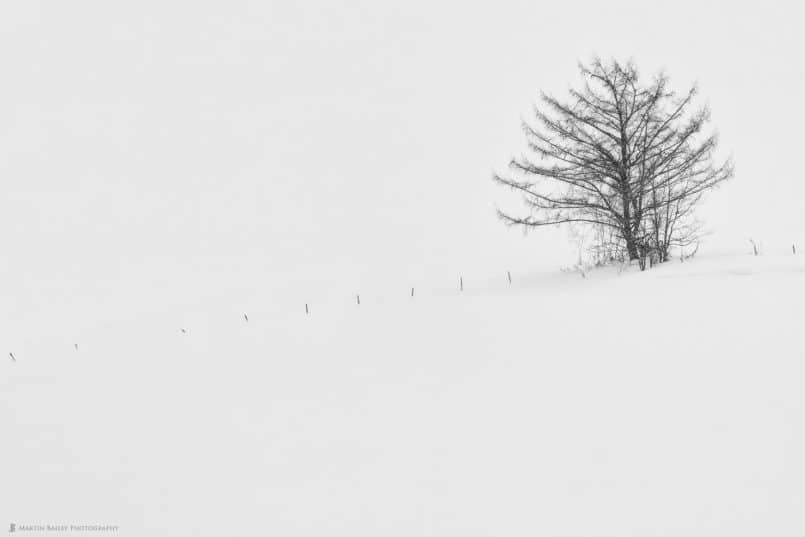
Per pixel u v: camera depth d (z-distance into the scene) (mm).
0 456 8992
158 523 6215
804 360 7258
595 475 5695
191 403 10227
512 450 6523
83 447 8852
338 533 5465
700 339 8750
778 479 5027
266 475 6922
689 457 5664
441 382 9227
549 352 9633
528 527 5074
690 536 4555
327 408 8883
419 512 5605
